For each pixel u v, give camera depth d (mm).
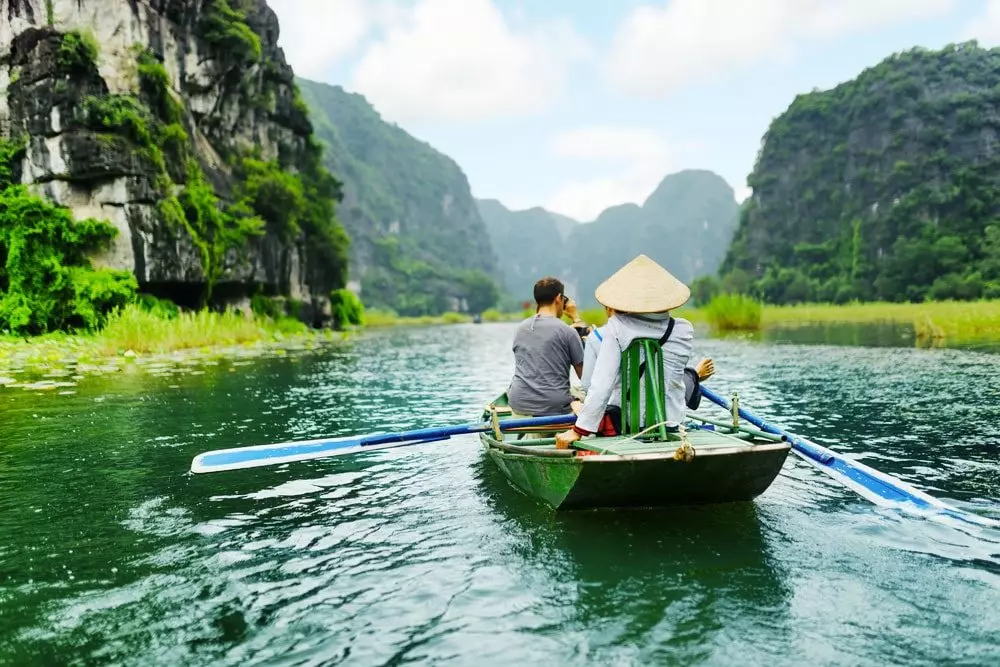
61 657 2201
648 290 3564
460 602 2576
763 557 2941
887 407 6836
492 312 117938
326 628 2393
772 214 129875
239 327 20031
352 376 11109
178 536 3348
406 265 174750
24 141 19078
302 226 34562
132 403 7719
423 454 5125
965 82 107375
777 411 6781
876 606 2484
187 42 25156
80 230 18781
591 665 2125
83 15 20094
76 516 3676
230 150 29188
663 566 2863
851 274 103125
